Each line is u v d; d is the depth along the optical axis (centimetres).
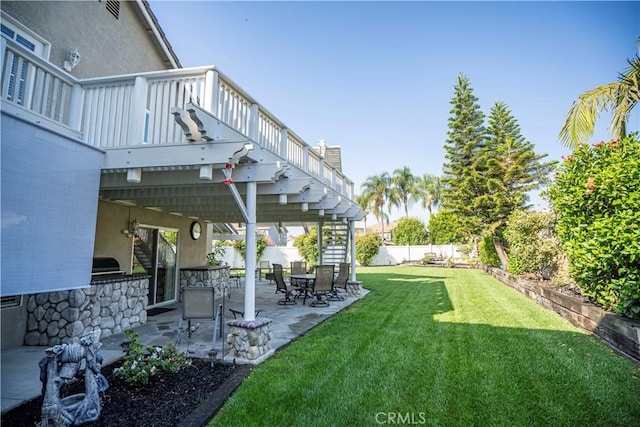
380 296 1062
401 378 392
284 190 605
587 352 477
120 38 795
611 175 518
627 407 321
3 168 286
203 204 812
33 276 312
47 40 599
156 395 353
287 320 731
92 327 575
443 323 666
